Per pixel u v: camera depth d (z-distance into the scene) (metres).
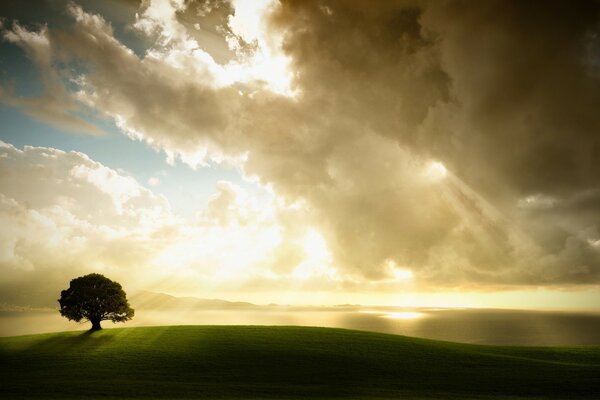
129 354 46.91
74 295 61.53
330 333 59.84
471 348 53.69
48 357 46.19
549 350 53.78
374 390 34.66
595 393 33.84
